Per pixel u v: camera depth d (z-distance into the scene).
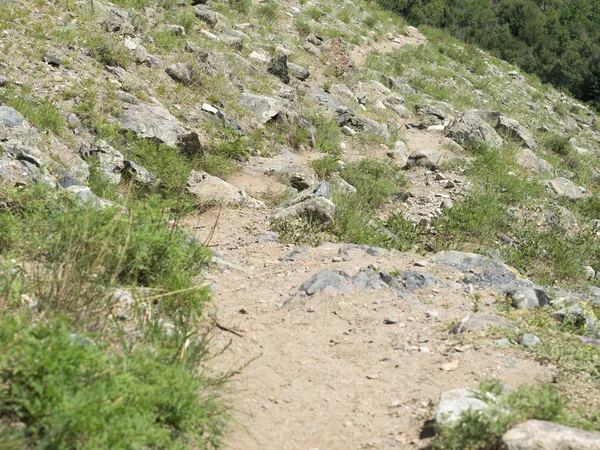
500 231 11.91
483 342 5.30
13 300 4.52
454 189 14.05
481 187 14.34
